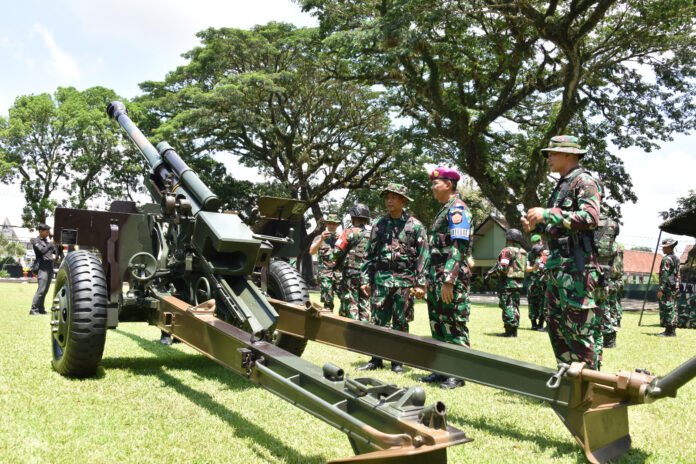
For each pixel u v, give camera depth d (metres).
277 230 5.94
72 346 4.69
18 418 3.71
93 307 4.75
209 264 4.93
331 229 10.97
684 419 4.29
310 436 3.60
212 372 5.37
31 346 6.36
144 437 3.47
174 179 6.03
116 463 3.06
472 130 24.56
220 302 4.93
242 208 5.50
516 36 22.30
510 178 26.84
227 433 3.60
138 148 6.73
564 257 4.02
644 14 21.30
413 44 20.50
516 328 9.41
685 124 24.31
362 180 36.81
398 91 26.52
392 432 2.45
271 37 34.38
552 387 3.13
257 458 3.20
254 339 3.56
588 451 3.11
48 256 10.70
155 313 5.05
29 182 48.78
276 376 3.12
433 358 4.05
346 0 24.47
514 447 3.57
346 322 4.74
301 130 36.78
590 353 3.97
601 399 3.11
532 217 4.02
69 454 3.15
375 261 6.12
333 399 2.80
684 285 13.31
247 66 34.41
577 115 25.98
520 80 26.12
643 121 24.73
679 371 2.71
